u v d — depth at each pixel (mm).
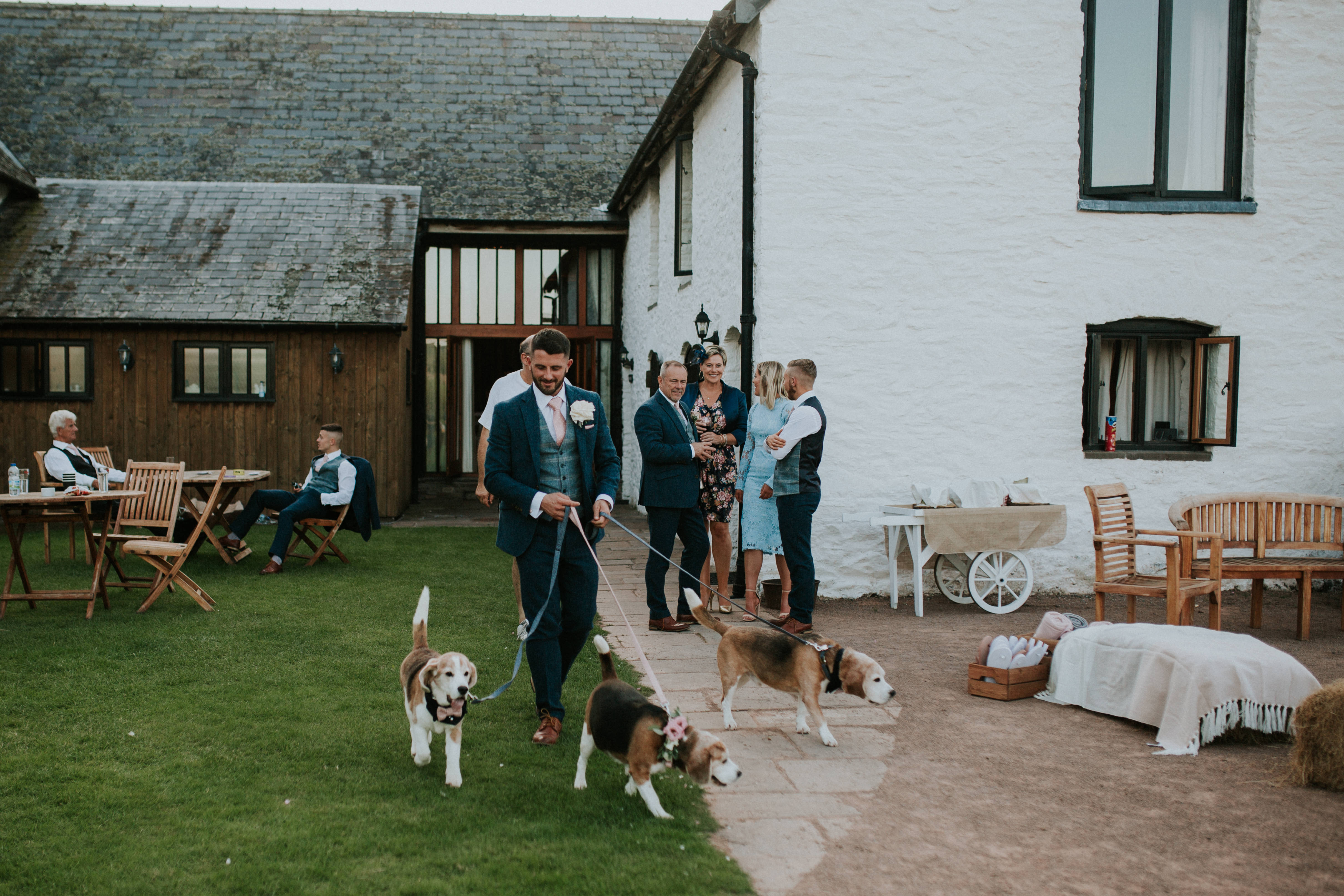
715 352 6965
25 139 15719
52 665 5168
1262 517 7039
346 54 17875
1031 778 3918
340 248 13688
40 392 12430
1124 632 4789
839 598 7922
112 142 15953
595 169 16453
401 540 10852
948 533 7074
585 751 3641
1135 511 8188
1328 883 3008
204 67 17344
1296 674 4395
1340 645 6305
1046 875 3053
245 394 12758
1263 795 3746
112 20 17844
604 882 2875
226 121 16547
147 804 3383
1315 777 3818
